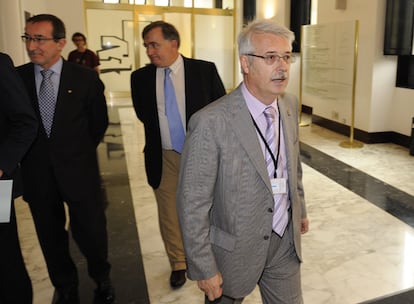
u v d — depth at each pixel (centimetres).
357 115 664
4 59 167
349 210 382
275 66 127
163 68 240
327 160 553
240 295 144
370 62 625
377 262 288
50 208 217
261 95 133
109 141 664
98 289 245
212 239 142
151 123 245
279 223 146
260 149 134
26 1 687
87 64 759
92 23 1129
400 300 99
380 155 577
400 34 591
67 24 1038
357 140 665
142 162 547
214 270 135
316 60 757
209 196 135
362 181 466
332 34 694
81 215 221
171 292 254
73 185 213
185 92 239
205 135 131
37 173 209
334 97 711
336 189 439
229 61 1232
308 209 385
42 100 205
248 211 136
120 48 1159
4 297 177
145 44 232
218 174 136
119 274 275
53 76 206
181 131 243
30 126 172
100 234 230
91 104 220
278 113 145
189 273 137
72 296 243
